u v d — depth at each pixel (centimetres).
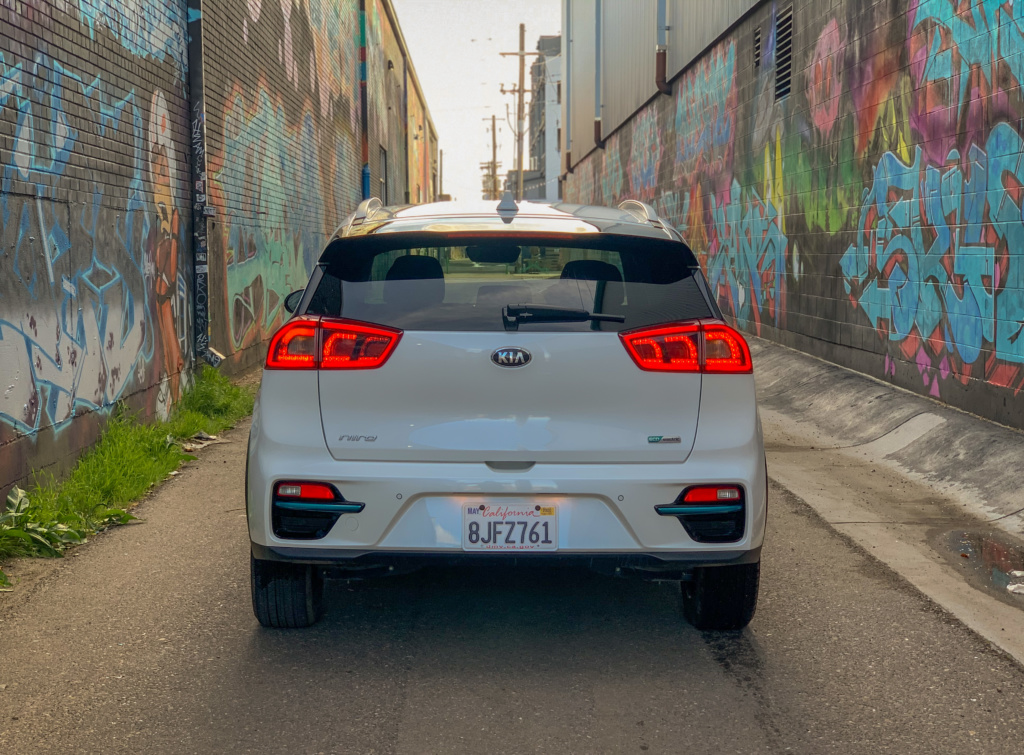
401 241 347
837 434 809
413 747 284
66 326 574
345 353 327
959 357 743
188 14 895
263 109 1266
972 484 600
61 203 573
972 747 286
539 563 326
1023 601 415
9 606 397
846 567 460
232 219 1077
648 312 335
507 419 327
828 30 1027
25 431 511
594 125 3089
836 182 1011
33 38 538
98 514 523
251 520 336
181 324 861
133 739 287
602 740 289
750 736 293
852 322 970
